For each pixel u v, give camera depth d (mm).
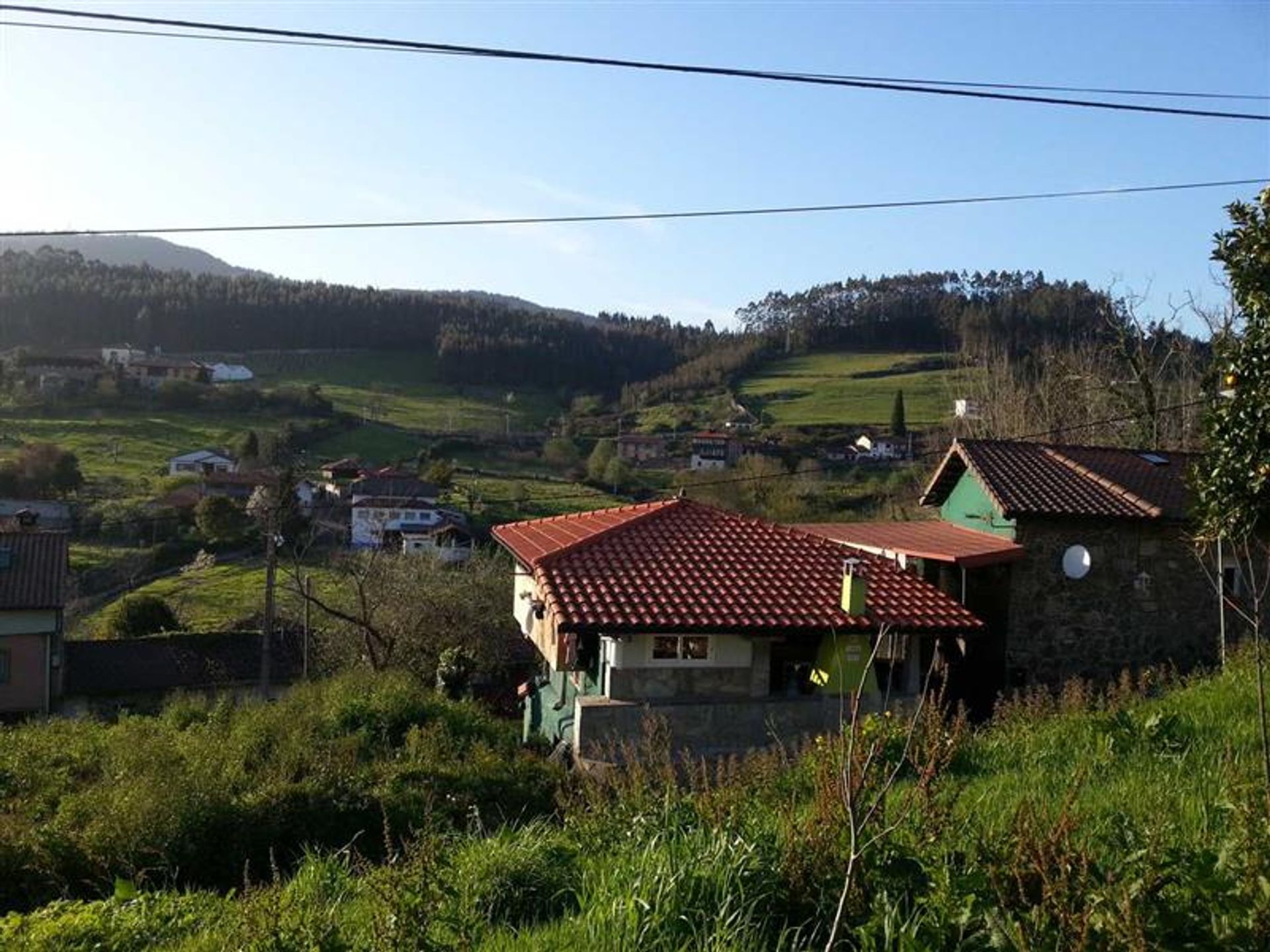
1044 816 5148
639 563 13797
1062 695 11719
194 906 7160
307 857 8375
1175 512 15836
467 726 15805
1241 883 3793
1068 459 17562
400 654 27125
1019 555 15383
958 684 16453
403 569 29375
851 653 13156
